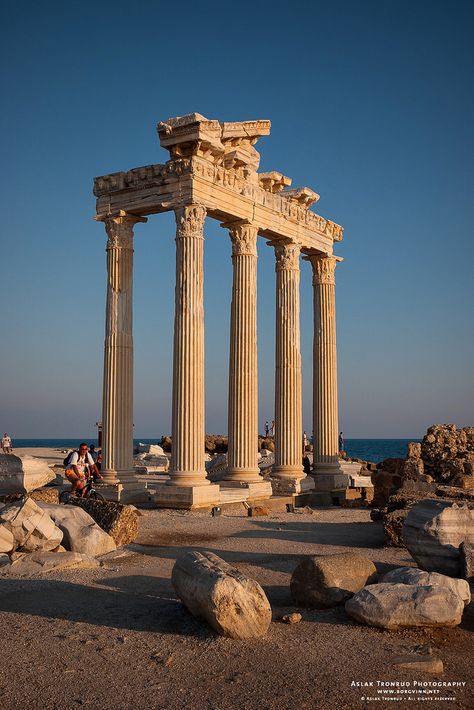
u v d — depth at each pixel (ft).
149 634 32.12
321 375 106.32
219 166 84.43
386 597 33.71
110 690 26.09
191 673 27.68
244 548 55.52
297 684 26.73
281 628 33.12
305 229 101.55
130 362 86.48
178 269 80.18
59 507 52.80
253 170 89.97
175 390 79.66
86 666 28.30
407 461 104.27
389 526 57.16
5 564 45.09
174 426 79.66
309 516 80.84
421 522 45.39
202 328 80.48
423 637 32.17
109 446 84.17
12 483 68.44
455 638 32.19
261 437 200.13
